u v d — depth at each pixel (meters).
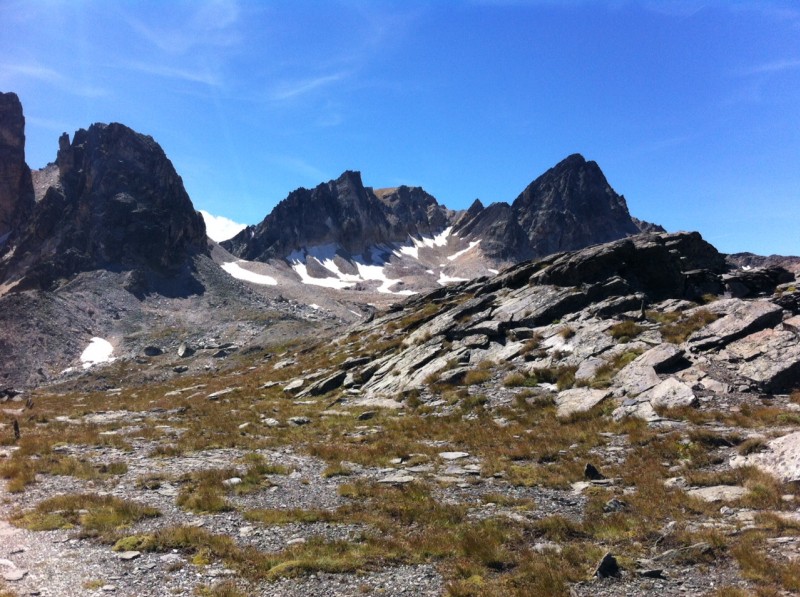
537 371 29.00
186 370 98.31
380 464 19.89
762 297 35.72
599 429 21.03
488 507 14.55
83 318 144.00
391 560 11.43
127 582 10.29
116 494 16.67
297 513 14.34
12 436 27.41
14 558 11.42
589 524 12.71
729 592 8.94
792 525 11.31
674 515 12.91
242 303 174.62
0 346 117.44
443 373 32.75
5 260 188.75
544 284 41.25
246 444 24.00
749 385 22.19
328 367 45.72
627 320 32.16
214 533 13.10
